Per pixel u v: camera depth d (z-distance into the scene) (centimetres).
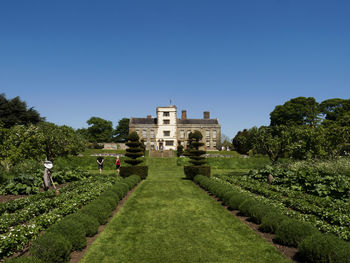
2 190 1345
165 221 880
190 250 634
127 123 8275
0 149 1736
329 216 799
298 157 2012
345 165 1628
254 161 3647
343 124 3023
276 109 5262
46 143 2192
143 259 587
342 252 489
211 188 1391
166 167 3516
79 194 1230
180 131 6538
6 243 560
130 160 2164
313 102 4897
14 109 4016
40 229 697
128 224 848
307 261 559
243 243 677
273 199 1105
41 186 1542
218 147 6431
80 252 626
